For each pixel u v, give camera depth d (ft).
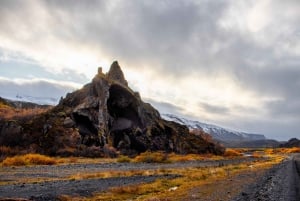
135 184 122.72
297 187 107.86
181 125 516.32
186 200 82.33
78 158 294.05
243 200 80.48
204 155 436.35
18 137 309.01
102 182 128.06
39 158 229.86
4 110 407.64
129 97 428.56
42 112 392.47
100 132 363.35
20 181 128.88
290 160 344.49
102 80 414.21
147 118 435.53
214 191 99.50
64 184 119.96
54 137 324.19
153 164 259.80
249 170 194.29
